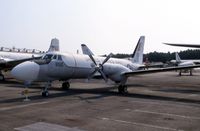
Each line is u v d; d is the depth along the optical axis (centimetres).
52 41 3700
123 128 800
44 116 956
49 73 1545
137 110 1110
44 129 777
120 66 1783
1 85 2217
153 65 2755
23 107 1130
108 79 1897
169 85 2603
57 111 1055
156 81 3231
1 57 2833
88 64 1884
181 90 2091
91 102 1315
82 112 1044
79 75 1836
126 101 1375
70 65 1702
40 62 1488
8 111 1038
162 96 1647
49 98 1421
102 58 2128
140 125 841
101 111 1073
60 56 1647
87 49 2447
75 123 858
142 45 2917
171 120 923
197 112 1086
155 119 935
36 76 1449
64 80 1828
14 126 805
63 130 771
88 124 846
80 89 1980
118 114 1014
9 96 1473
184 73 6319
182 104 1308
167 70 1636
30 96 1489
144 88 2214
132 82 2992
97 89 2008
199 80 3512
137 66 2647
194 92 1931
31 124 834
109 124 849
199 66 1548
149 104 1284
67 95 1571
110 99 1443
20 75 1359
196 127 824
